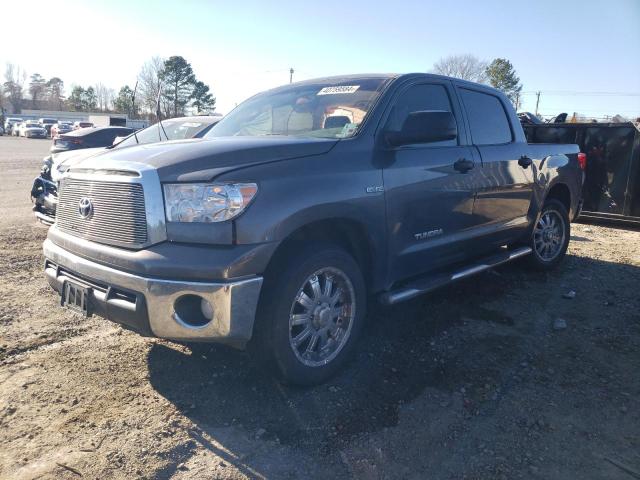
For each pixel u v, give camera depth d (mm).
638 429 2971
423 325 4406
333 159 3371
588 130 9109
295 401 3201
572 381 3510
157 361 3662
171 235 2914
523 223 5422
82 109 112000
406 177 3787
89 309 3178
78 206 3348
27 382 3340
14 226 8180
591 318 4652
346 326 3520
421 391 3354
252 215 2891
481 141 4812
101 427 2896
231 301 2816
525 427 2979
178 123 9242
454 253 4469
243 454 2711
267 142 3316
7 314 4453
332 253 3297
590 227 9344
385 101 3877
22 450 2689
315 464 2646
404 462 2674
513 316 4668
